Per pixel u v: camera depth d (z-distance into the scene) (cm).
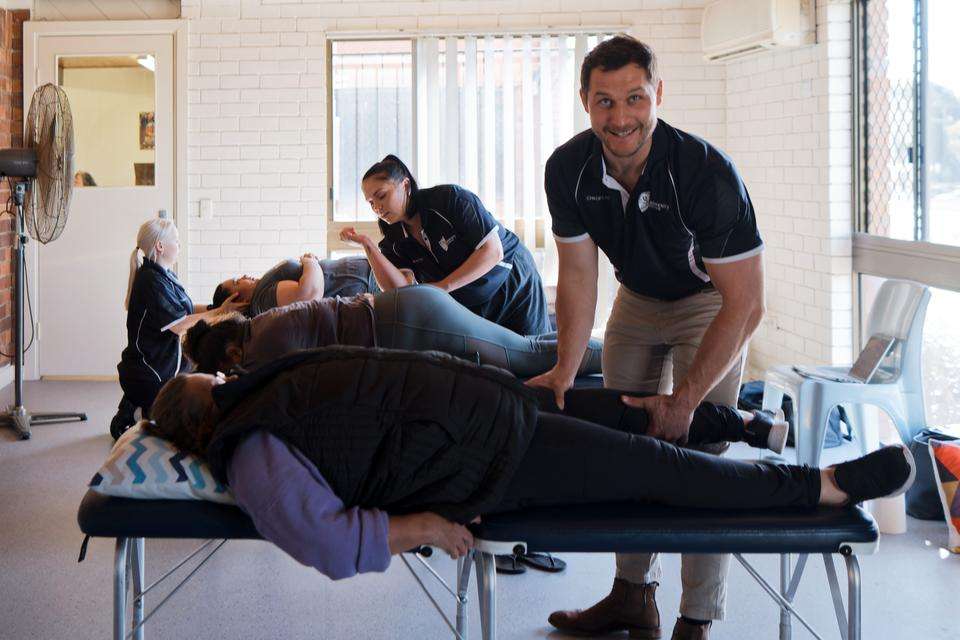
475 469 214
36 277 696
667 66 674
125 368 507
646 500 224
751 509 222
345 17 677
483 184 680
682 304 274
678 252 255
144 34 679
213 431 221
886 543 379
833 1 537
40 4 688
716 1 622
